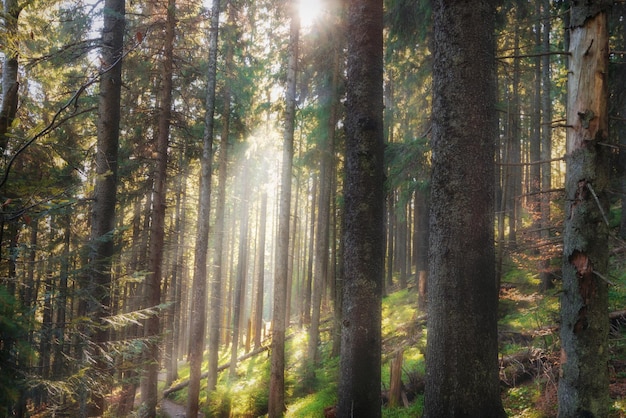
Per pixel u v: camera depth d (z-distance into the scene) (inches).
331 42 628.1
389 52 585.3
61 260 138.6
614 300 358.3
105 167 309.4
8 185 112.8
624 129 397.7
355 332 259.8
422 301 675.4
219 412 547.5
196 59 593.0
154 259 474.9
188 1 534.0
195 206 918.4
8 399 93.7
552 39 831.7
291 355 772.6
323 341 794.2
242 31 622.2
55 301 137.3
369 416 252.2
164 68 503.8
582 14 206.5
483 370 184.4
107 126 316.5
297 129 1016.2
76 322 131.1
